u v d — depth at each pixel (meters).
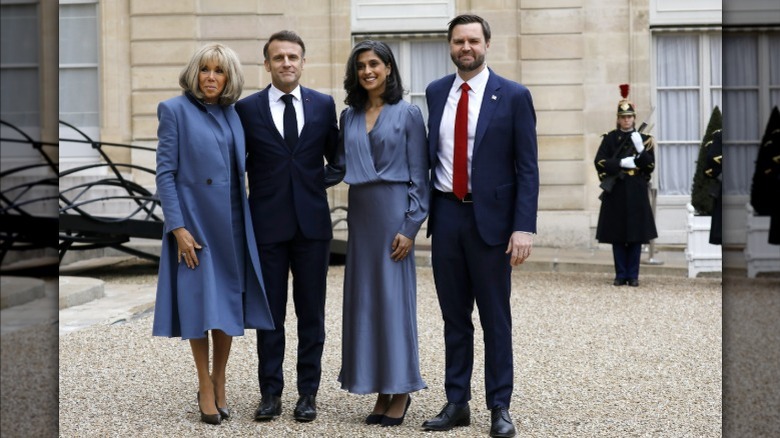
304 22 14.23
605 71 13.98
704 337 7.55
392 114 4.99
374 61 4.96
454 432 4.86
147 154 14.30
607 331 7.77
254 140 5.16
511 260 4.76
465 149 4.84
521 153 4.80
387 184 4.97
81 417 5.17
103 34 14.29
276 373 5.14
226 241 5.00
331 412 5.29
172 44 14.27
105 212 13.78
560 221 13.96
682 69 14.20
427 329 7.80
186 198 4.99
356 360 4.97
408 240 4.94
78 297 9.07
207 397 5.04
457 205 4.86
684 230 14.11
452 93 4.93
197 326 4.91
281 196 5.11
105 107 14.28
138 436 4.79
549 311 8.75
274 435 4.80
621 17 13.93
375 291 4.98
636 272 10.52
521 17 14.05
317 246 5.16
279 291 5.14
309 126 5.16
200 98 5.05
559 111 14.03
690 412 5.31
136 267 12.51
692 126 14.21
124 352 6.85
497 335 4.83
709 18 13.97
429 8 14.23
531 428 4.95
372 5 14.27
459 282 4.91
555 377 6.14
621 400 5.57
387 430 4.90
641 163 10.31
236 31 14.19
